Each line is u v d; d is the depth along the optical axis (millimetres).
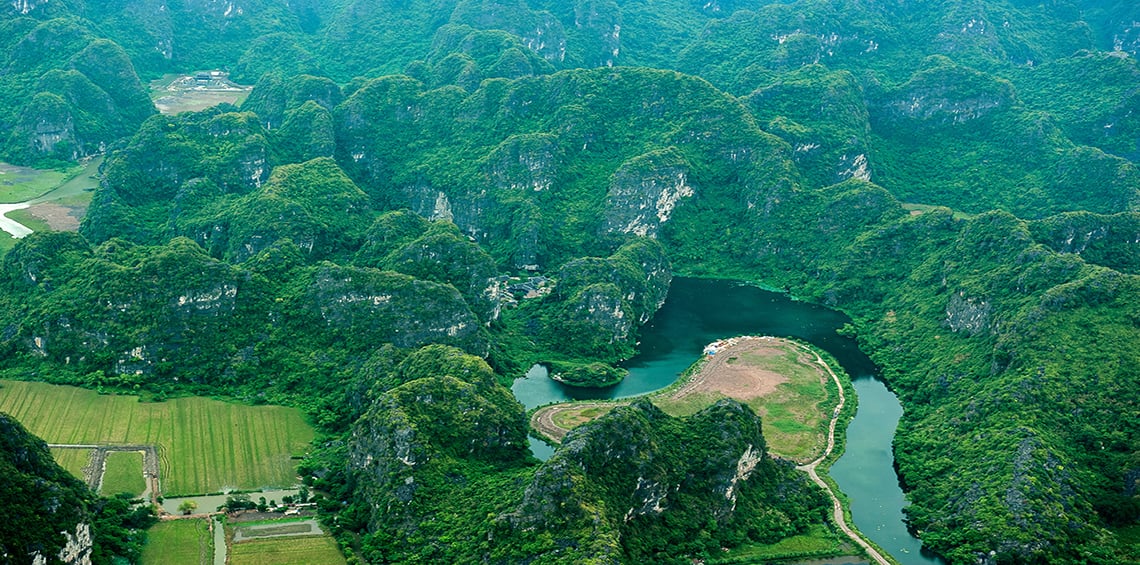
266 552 175625
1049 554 179000
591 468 172750
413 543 172250
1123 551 182000
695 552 177375
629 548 168125
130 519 181875
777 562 181250
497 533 164500
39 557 150750
